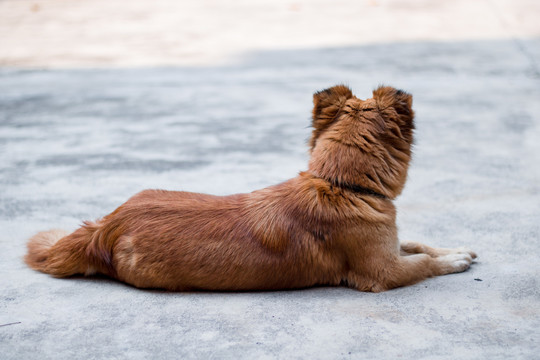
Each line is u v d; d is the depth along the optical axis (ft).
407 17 55.72
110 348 10.01
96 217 16.49
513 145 23.09
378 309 11.27
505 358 9.45
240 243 11.78
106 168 21.01
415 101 29.66
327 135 12.42
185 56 42.16
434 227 15.58
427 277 12.62
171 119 27.73
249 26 53.31
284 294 12.00
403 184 12.67
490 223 15.67
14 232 15.40
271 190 12.51
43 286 12.28
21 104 30.78
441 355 9.59
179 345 10.08
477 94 30.86
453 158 21.71
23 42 48.52
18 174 20.42
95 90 33.58
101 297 11.82
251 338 10.27
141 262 11.85
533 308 11.14
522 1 63.36
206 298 11.78
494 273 12.75
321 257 12.05
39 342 10.21
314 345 10.00
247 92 32.35
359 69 36.65
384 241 12.04
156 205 12.27
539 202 17.12
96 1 70.33
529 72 35.24
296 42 46.16
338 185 12.08
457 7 60.49
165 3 68.08
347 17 56.59
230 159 21.86
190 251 11.75
